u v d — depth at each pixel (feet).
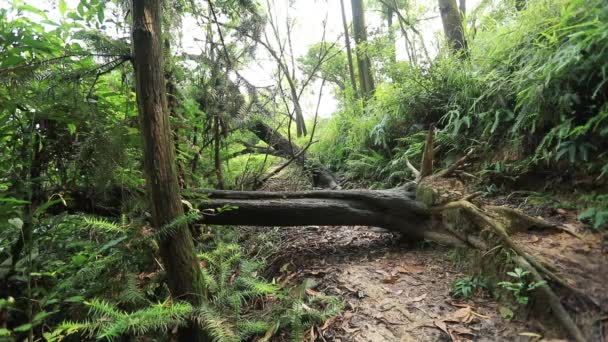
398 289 7.97
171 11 11.07
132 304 8.04
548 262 6.73
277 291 8.57
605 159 8.52
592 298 5.81
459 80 14.37
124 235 8.43
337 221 10.76
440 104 15.52
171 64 11.14
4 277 7.48
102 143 8.03
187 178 12.32
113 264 8.23
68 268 8.39
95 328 7.02
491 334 6.19
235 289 8.74
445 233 9.56
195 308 7.00
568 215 8.50
